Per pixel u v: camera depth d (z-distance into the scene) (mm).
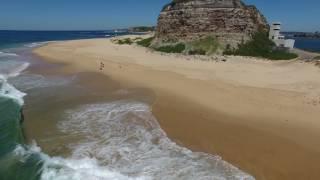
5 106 22484
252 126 18359
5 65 43812
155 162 14289
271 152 15070
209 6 55312
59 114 21172
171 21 59219
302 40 196750
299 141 16141
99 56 51344
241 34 53781
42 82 32094
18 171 13547
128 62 43688
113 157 14789
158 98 24750
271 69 36781
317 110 20578
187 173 13312
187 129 18125
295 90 25578
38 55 56969
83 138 17031
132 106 22766
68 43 85750
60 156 14891
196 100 23875
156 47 59812
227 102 23094
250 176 13023
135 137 17094
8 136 17047
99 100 24672
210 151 15336
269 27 64188
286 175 13094
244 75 32719
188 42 54906
